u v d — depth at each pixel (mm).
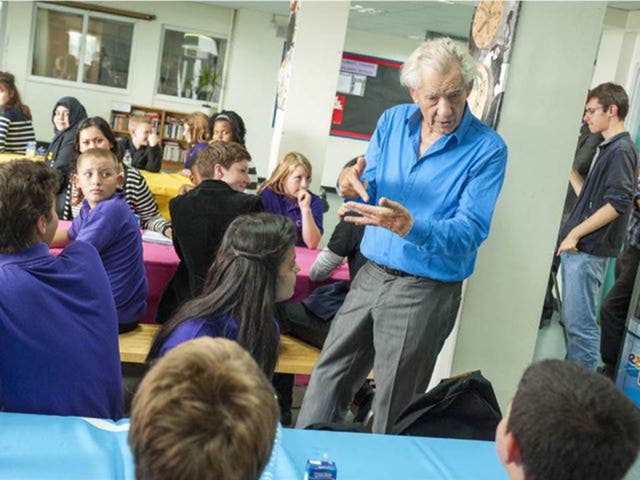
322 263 3184
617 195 3721
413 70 2203
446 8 9094
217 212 2869
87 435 1491
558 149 3129
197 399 814
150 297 3311
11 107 6551
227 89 12734
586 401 965
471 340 3258
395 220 2043
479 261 3170
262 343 1919
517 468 1007
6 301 1638
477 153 2270
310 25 4945
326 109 5074
